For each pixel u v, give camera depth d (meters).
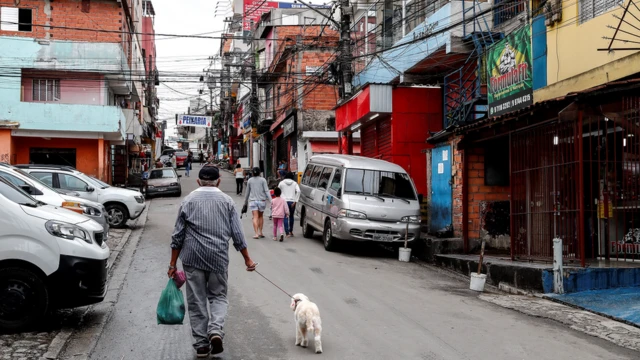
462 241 13.23
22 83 26.84
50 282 6.58
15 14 28.23
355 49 23.53
